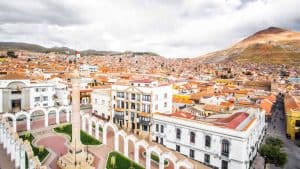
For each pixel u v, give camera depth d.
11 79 73.44
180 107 79.06
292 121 66.38
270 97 101.56
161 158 40.09
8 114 58.09
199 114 63.44
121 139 59.56
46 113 66.69
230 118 51.81
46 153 47.94
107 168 42.16
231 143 42.66
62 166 41.34
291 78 195.00
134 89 65.06
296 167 48.06
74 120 43.56
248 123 47.06
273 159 42.28
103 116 78.94
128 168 42.50
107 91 80.50
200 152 47.69
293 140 65.44
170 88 69.19
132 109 66.19
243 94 105.62
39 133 61.19
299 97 95.06
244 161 41.59
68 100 92.62
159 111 64.44
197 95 89.50
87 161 43.25
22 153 38.06
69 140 56.62
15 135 42.56
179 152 52.03
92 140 57.28
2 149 48.62
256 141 52.72
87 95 101.88
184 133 50.69
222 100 82.00
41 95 80.75
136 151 45.12
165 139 55.25
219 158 44.59
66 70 151.12
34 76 113.06
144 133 61.34
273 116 93.31
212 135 45.50
